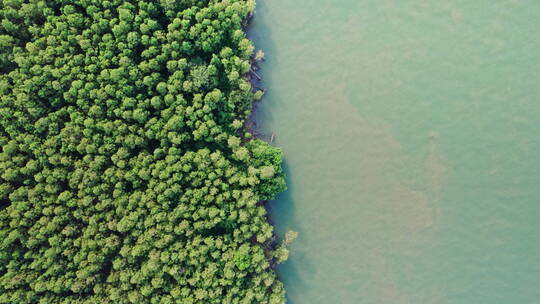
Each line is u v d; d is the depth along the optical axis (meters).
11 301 37.47
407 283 47.22
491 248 47.22
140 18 39.72
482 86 47.19
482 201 47.16
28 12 38.94
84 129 39.06
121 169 39.84
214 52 42.06
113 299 38.72
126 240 39.47
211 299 40.22
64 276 38.81
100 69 39.56
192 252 39.56
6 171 37.75
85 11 40.22
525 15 46.94
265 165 42.81
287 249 46.34
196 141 41.69
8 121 38.41
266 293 42.78
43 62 38.62
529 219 47.00
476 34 47.19
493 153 47.16
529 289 47.03
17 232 37.53
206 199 40.06
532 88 46.97
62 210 38.50
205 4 41.53
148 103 40.25
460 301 47.19
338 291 47.19
